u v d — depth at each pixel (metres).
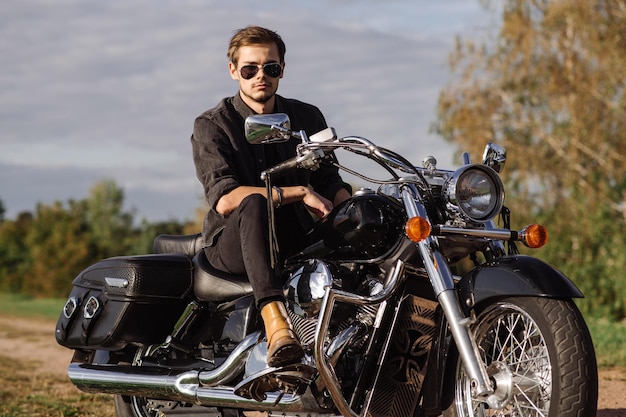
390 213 5.66
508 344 5.52
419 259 5.54
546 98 29.14
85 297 7.08
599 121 27.48
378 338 5.57
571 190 26.89
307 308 5.66
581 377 4.82
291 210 6.38
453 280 5.30
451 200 5.37
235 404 6.04
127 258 6.92
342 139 5.71
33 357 16.47
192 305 6.67
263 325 6.12
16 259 63.66
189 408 6.69
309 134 6.98
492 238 5.46
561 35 28.95
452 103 30.95
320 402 5.67
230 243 6.22
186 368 6.50
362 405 5.62
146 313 6.78
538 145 29.28
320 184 7.04
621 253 23.39
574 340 4.88
